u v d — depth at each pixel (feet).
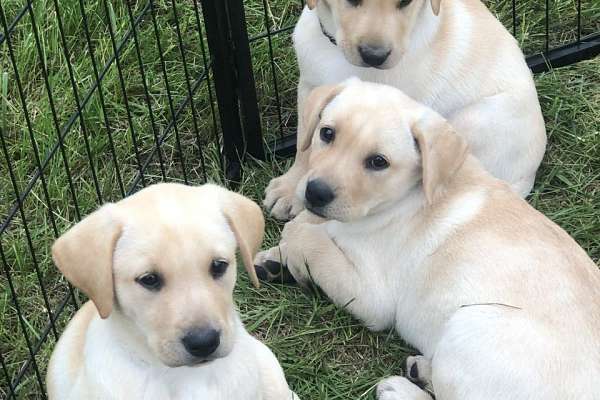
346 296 3.52
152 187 2.76
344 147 3.31
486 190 3.43
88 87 4.29
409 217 3.41
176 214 2.63
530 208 3.42
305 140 3.46
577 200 4.04
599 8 4.73
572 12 4.74
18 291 3.66
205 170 4.16
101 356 2.73
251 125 4.13
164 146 4.22
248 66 4.02
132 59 4.44
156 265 2.58
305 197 3.33
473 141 3.94
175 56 4.50
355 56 3.71
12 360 3.46
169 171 4.16
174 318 2.56
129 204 2.67
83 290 2.60
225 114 4.06
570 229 3.91
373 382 3.43
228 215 2.71
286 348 3.53
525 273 3.18
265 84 4.46
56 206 3.94
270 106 4.42
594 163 4.18
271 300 3.68
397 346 3.52
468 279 3.25
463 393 3.05
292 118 4.40
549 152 4.25
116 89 4.32
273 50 4.55
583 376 2.95
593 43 4.60
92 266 2.58
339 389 3.42
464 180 3.45
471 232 3.33
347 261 3.52
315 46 3.92
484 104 3.94
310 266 3.58
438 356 3.14
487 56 3.96
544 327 3.03
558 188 4.09
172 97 4.35
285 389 3.03
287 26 4.63
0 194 3.96
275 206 3.96
